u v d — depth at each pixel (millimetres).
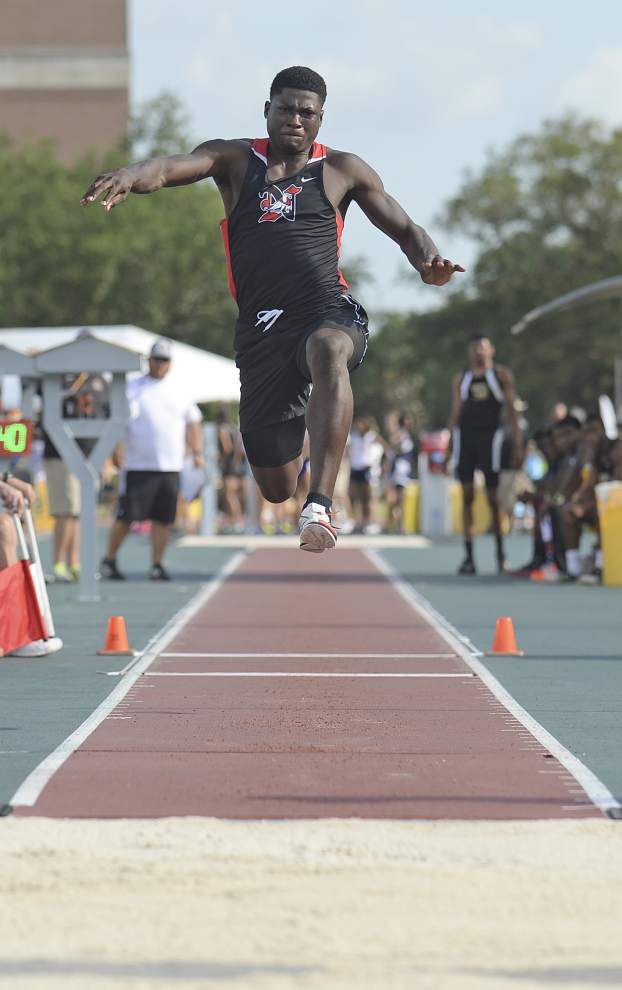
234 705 25078
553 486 57188
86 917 12758
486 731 22484
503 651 32469
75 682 27906
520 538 90938
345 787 18281
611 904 13227
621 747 21203
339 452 18172
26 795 17594
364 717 23828
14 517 31516
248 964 11594
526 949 12016
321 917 12789
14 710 24438
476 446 58688
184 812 16875
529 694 26531
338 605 45531
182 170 19312
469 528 59688
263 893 13477
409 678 28703
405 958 11758
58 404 46719
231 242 20172
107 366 46375
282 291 19781
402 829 15898
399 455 97812
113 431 46969
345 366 18641
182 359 82312
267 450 20453
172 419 54219
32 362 46719
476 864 14547
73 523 54562
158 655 32281
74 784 18375
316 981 11180
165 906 13078
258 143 20125
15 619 30812
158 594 49312
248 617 41438
